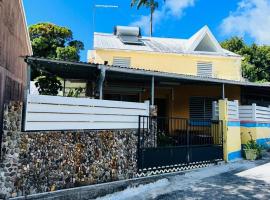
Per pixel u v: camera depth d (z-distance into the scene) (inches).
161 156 402.3
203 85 697.6
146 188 350.6
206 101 734.5
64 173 292.4
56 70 509.4
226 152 510.6
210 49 911.0
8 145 251.0
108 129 346.3
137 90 694.5
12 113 255.9
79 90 743.7
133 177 363.6
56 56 1125.7
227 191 337.7
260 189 346.0
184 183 373.1
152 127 402.3
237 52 1504.7
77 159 306.0
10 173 250.2
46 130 283.3
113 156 343.9
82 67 463.5
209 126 538.0
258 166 483.8
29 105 270.4
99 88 472.1
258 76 1457.9
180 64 831.7
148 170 383.2
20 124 260.4
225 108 520.4
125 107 369.4
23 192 257.8
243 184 368.2
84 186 306.3
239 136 572.7
